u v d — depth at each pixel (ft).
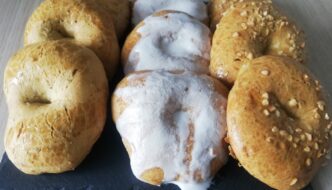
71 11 1.31
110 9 1.40
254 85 1.07
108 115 1.26
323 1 1.67
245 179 1.14
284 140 1.02
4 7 1.67
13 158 1.12
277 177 1.03
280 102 1.08
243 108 1.04
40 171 1.13
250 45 1.22
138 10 1.49
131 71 1.29
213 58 1.25
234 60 1.21
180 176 1.10
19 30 1.59
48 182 1.15
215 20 1.46
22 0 1.69
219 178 1.14
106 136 1.24
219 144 1.11
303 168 1.03
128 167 1.17
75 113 1.10
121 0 1.46
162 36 1.33
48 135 1.08
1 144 1.27
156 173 1.10
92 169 1.17
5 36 1.57
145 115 1.10
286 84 1.08
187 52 1.31
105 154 1.20
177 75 1.18
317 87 1.12
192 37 1.32
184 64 1.27
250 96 1.05
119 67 1.37
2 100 1.37
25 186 1.15
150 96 1.13
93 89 1.14
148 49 1.29
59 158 1.10
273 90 1.07
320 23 1.59
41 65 1.15
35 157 1.09
